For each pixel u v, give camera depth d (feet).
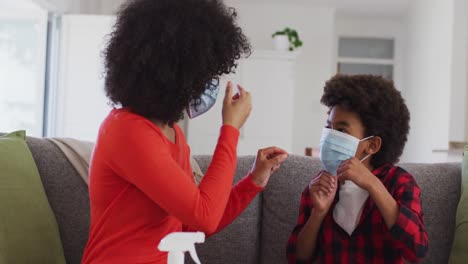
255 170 4.11
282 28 20.07
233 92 3.70
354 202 4.28
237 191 4.11
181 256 2.64
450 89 13.17
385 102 4.21
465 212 4.79
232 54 3.51
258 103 17.43
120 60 3.32
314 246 4.37
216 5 3.49
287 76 17.43
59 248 4.73
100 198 3.43
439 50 14.75
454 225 5.07
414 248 3.83
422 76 17.22
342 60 22.25
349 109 4.25
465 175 5.03
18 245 4.16
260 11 20.02
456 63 13.12
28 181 4.62
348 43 22.33
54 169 5.10
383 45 22.31
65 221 5.02
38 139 5.29
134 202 3.35
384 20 22.03
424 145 16.37
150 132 3.24
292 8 20.07
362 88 4.21
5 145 4.67
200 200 3.17
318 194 4.17
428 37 16.40
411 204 4.05
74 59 13.29
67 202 5.05
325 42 20.17
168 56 3.23
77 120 13.29
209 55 3.32
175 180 3.14
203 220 3.17
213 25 3.38
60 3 13.33
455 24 13.10
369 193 3.99
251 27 20.03
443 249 5.02
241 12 19.99
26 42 13.96
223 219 4.05
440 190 5.13
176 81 3.29
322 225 4.43
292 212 5.13
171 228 3.58
